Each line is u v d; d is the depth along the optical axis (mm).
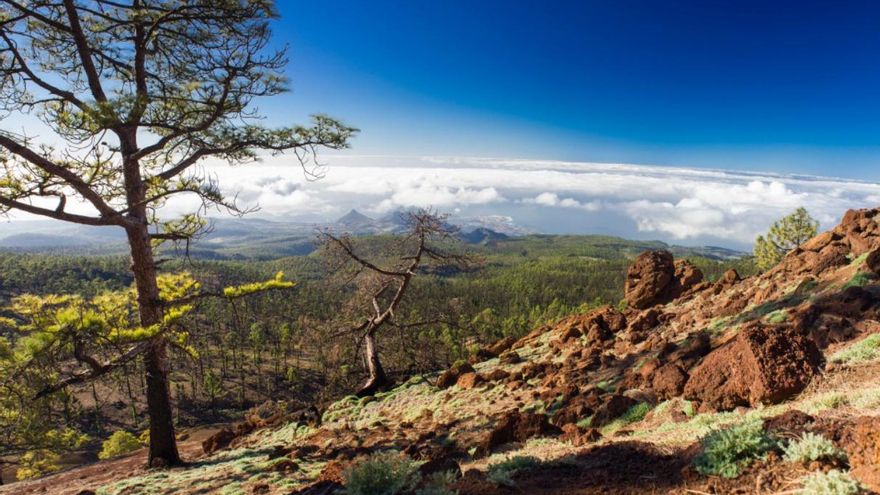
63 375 11180
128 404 81625
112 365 11281
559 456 7902
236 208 12977
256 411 24234
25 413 19750
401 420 16766
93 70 12367
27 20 12625
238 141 13742
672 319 19219
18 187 10180
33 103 12648
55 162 11359
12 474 37250
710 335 14625
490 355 27172
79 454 57688
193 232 13781
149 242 12922
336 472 9164
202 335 13875
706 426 7965
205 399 93438
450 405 17047
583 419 11797
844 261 14961
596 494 5387
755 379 8727
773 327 9586
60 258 175875
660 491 5082
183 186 12242
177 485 10828
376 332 27625
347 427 16656
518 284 166500
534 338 26859
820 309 11531
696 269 24859
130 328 12367
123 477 12672
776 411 7695
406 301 30906
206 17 12789
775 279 16641
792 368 8602
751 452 5148
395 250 25656
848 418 5586
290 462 11102
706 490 4793
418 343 28078
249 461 12742
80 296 13039
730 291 19188
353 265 26000
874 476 3930
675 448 6703
